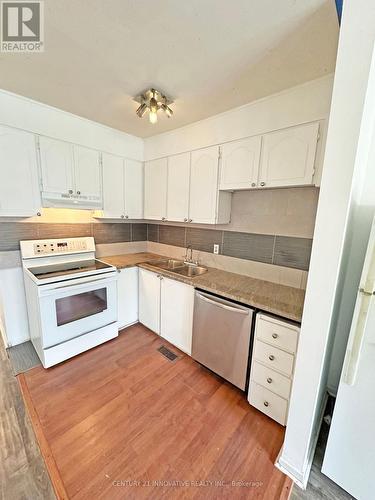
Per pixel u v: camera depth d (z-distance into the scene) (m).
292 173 1.63
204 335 1.96
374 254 0.98
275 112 1.67
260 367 1.60
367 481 1.11
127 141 2.67
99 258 2.88
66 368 2.04
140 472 1.25
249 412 1.66
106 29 1.14
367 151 1.31
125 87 1.67
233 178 1.97
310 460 1.32
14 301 2.27
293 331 1.41
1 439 1.40
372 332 1.03
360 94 0.88
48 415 1.57
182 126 2.34
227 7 1.00
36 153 2.01
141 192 2.92
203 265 2.63
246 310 1.64
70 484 1.18
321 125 1.48
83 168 2.33
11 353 2.20
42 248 2.33
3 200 1.88
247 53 1.28
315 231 1.06
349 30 0.88
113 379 1.93
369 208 1.47
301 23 1.07
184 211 2.42
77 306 2.17
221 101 1.80
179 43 1.22
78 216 2.62
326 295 1.06
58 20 1.09
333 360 1.74
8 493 1.14
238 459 1.33
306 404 1.17
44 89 1.73
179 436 1.46
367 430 1.09
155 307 2.54
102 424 1.52
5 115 1.81
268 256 2.07
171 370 2.06
